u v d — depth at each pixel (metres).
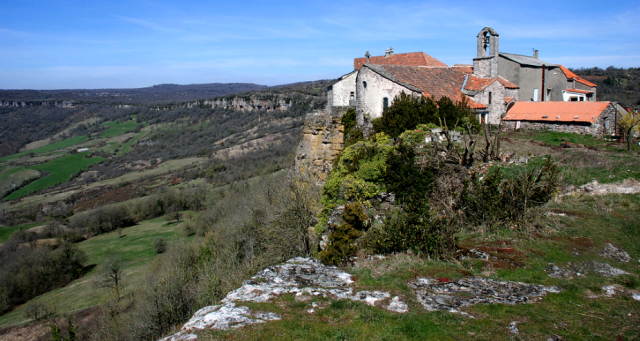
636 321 8.12
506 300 9.17
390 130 23.47
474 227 14.01
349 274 11.19
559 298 9.20
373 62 39.81
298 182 27.70
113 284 40.56
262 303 9.27
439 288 9.92
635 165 18.08
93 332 31.11
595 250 11.98
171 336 8.00
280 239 25.64
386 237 12.96
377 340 7.66
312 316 8.62
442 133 22.05
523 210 13.88
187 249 39.56
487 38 30.88
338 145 27.77
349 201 19.53
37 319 36.78
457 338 7.61
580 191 17.11
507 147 22.53
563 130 26.38
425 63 35.44
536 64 33.16
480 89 28.58
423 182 17.48
